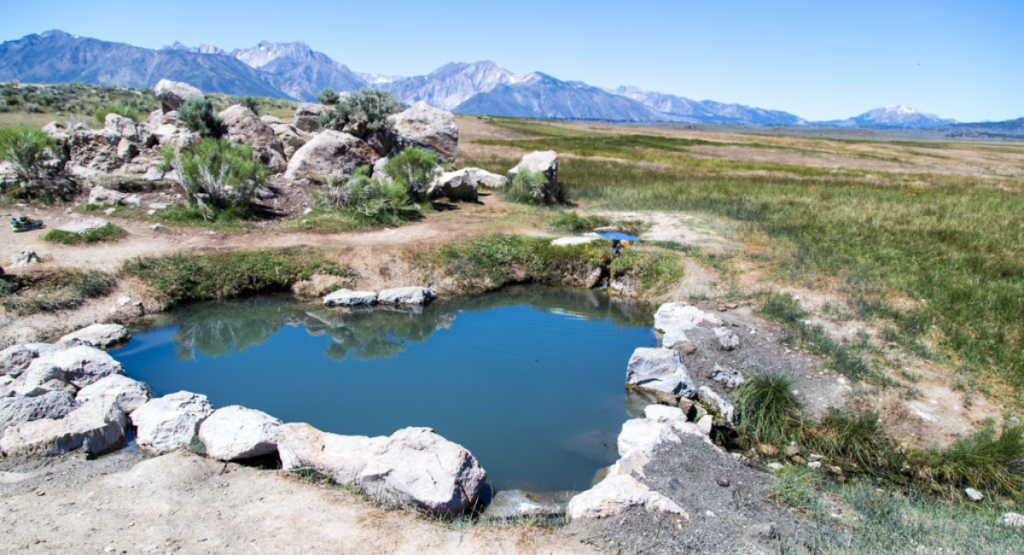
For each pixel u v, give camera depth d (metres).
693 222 16.98
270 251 12.66
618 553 4.59
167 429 6.27
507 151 39.47
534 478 6.13
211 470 5.72
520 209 18.70
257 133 19.47
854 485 6.19
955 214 18.22
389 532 4.72
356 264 12.70
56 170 15.02
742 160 45.41
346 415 7.37
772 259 13.12
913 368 8.39
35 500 4.94
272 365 8.99
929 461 6.57
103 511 4.82
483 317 11.41
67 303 9.88
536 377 8.74
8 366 7.68
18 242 11.61
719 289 11.73
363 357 9.40
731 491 5.60
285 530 4.68
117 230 12.75
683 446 6.22
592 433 7.15
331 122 21.48
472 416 7.46
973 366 8.35
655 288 12.43
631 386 8.43
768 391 7.72
